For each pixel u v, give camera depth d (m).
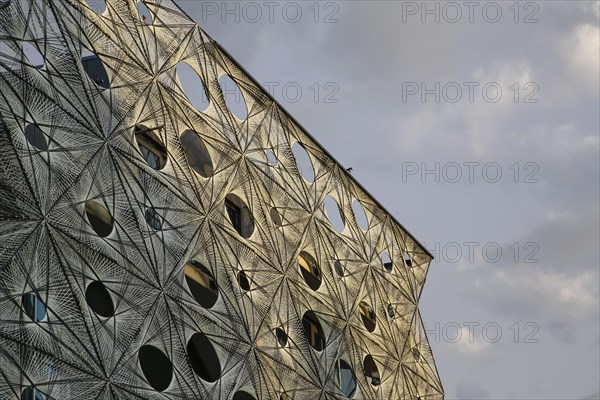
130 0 53.72
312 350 58.50
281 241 59.09
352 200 68.31
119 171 48.31
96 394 43.91
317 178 65.06
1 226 42.09
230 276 54.00
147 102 51.75
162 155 55.56
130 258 47.84
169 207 51.41
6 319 41.25
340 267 65.19
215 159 56.09
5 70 44.09
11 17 44.84
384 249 70.12
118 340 45.81
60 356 42.84
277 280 57.41
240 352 53.06
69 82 47.06
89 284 47.28
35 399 42.84
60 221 44.56
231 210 60.00
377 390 64.44
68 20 48.19
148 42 53.41
